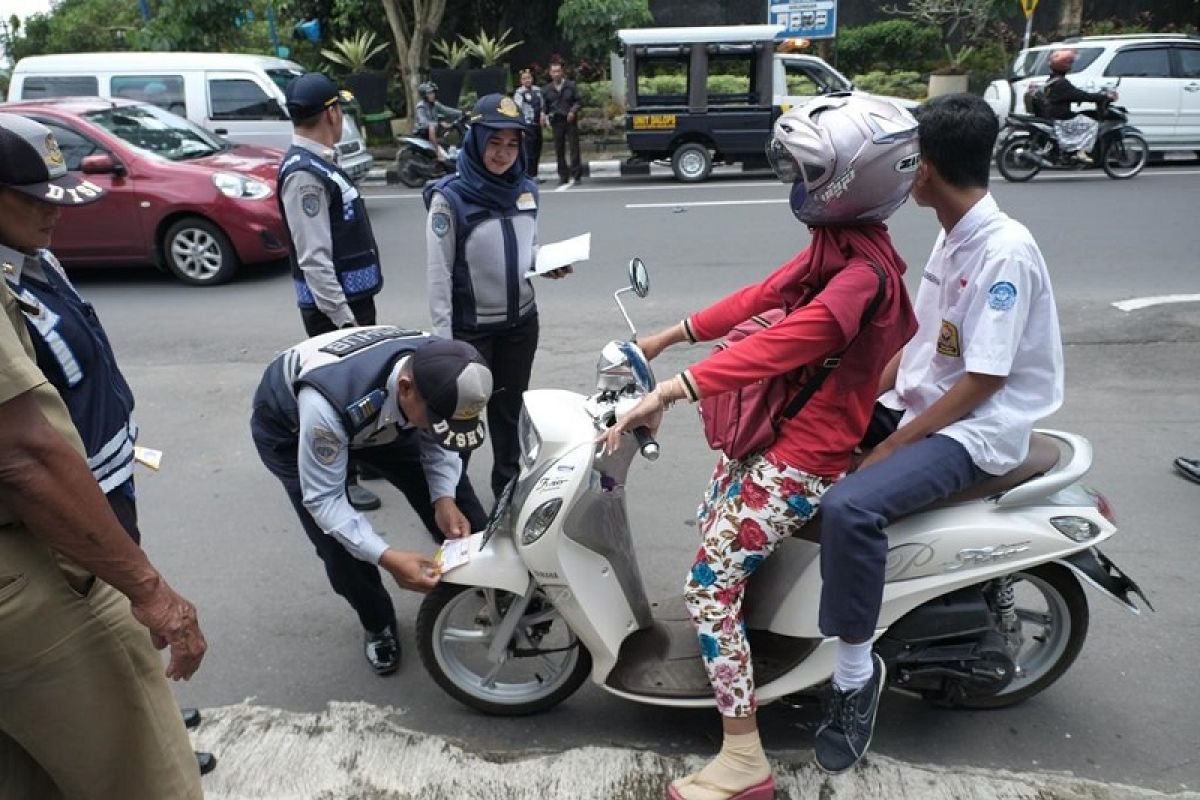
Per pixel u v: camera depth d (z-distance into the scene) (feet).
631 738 9.03
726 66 41.32
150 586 5.85
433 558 8.66
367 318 13.74
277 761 8.77
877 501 7.33
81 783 6.31
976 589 8.37
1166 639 10.12
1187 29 62.59
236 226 26.40
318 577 12.05
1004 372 7.41
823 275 7.27
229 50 54.08
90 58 37.70
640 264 8.28
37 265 7.08
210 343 21.52
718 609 7.94
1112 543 11.98
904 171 6.74
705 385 6.98
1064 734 8.86
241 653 10.52
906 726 9.05
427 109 44.86
